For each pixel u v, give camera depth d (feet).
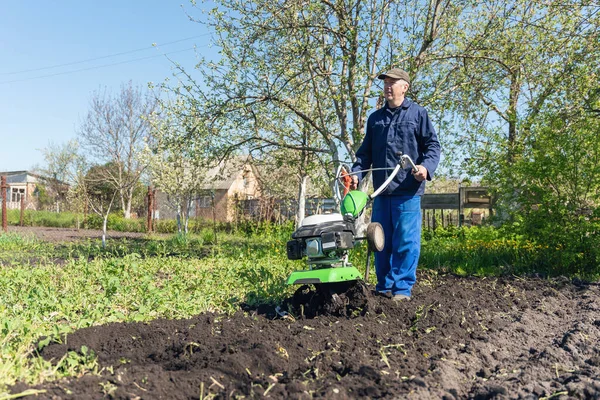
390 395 9.58
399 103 17.94
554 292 21.40
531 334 14.89
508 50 37.01
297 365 11.11
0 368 9.83
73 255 39.52
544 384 10.45
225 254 37.19
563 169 26.14
